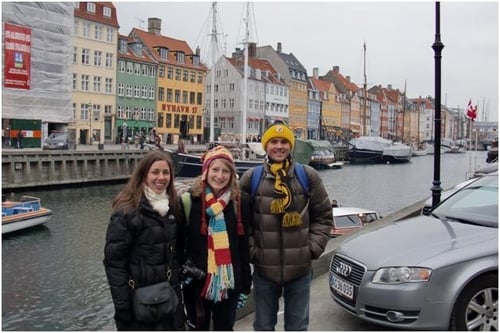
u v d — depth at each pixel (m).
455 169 67.00
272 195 3.82
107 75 64.81
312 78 112.94
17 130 43.66
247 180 3.91
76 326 11.26
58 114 49.06
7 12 43.81
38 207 22.75
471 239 4.73
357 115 127.19
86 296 13.24
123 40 67.94
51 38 47.88
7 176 33.44
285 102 94.88
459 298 4.37
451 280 4.39
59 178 37.44
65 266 16.09
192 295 3.81
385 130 145.38
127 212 3.45
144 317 3.39
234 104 83.69
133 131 68.88
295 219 3.77
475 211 5.46
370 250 4.90
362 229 8.34
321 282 6.50
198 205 3.73
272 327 4.00
